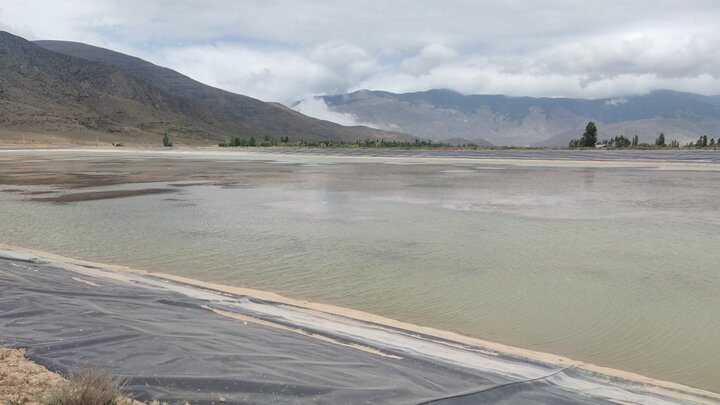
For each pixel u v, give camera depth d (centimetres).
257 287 1021
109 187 2983
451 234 1552
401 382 540
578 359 687
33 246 1404
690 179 3456
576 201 2302
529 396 542
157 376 502
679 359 689
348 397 488
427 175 3897
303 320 805
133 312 773
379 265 1185
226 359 562
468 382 566
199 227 1675
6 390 462
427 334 756
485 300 934
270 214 1948
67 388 437
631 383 607
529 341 748
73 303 784
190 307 849
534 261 1216
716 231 1581
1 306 723
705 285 1020
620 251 1316
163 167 5022
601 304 909
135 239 1491
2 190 2805
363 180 3456
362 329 768
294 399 477
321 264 1197
